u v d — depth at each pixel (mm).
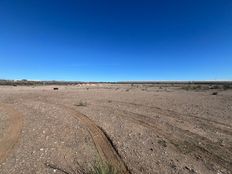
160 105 17969
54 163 5738
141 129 9312
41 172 5242
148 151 6664
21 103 18703
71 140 7660
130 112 13953
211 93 35438
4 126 9672
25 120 11008
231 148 7043
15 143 7273
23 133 8492
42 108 15344
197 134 8625
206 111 14602
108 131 8742
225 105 18062
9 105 17250
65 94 31516
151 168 5520
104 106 17031
